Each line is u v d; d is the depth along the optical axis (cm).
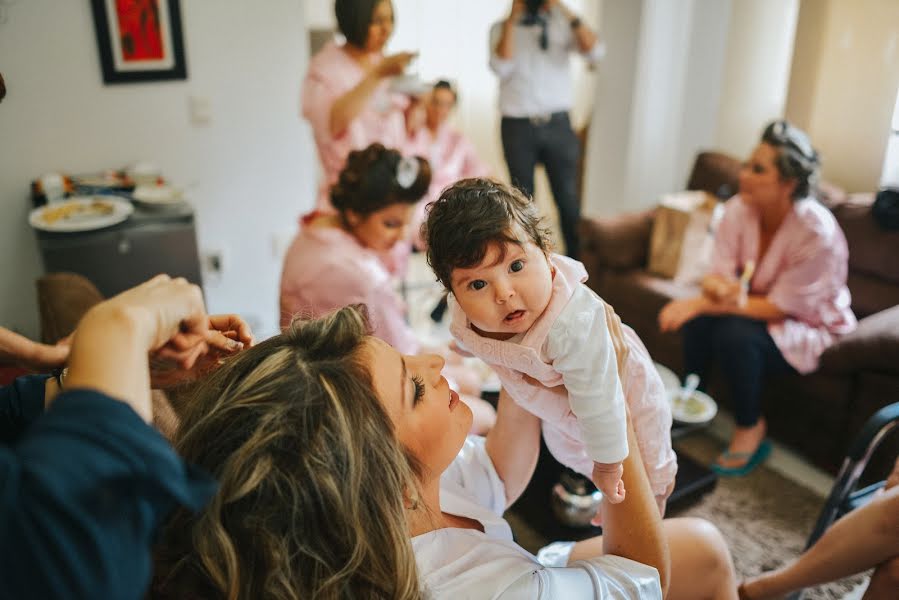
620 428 95
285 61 334
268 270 366
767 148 239
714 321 263
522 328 97
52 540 41
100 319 58
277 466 71
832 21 313
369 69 288
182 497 47
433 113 333
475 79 477
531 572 88
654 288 310
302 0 328
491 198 96
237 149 337
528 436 122
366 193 199
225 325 96
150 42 302
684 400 242
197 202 337
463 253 93
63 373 88
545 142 373
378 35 278
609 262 329
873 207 273
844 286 262
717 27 378
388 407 84
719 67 382
